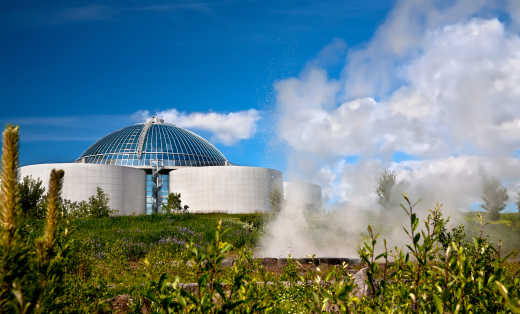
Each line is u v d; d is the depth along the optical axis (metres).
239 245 14.99
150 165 67.25
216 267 2.07
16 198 1.88
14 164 1.90
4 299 1.70
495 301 2.13
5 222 1.84
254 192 64.12
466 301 2.19
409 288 2.36
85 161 69.44
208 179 63.84
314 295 2.33
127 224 22.23
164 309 2.03
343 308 2.17
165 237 15.74
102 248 12.53
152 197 66.44
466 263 2.22
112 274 8.30
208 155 74.06
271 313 2.86
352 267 7.95
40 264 1.96
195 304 2.03
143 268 8.52
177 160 69.00
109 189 59.50
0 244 1.78
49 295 1.94
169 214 27.41
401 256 2.36
